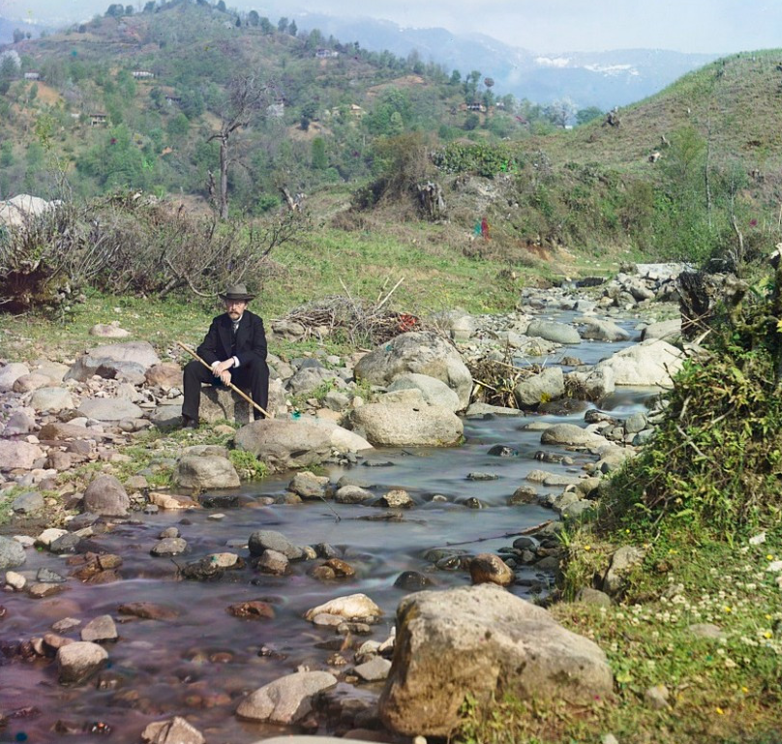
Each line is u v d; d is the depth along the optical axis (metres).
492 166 51.50
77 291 17.02
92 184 114.44
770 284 7.12
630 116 70.00
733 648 4.64
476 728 4.13
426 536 7.71
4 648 5.51
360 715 4.56
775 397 6.44
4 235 16.36
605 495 7.03
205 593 6.39
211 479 8.95
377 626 5.86
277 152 130.62
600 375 14.55
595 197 51.72
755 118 64.56
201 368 10.91
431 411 11.52
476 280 29.77
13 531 7.61
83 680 5.13
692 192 48.91
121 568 6.79
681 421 6.56
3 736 4.55
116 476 8.93
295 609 6.12
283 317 18.25
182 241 19.75
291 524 8.00
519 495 8.86
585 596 5.61
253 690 5.00
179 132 176.75
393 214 48.66
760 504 6.18
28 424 10.34
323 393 12.88
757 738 3.95
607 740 3.94
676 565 5.70
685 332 16.88
